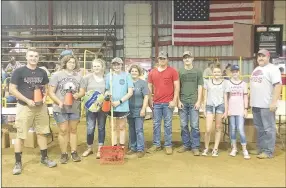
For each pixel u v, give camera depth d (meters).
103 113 5.02
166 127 5.31
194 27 14.21
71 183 3.94
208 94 5.21
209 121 5.18
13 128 6.16
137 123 5.20
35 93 4.34
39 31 15.40
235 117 5.18
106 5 15.80
